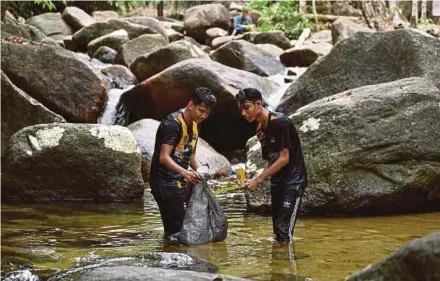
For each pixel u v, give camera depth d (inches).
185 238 209.5
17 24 534.3
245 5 883.4
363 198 254.5
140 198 312.2
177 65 429.1
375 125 259.1
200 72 419.8
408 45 360.8
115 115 452.1
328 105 265.4
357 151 256.4
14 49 430.3
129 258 181.0
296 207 210.4
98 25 695.1
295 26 800.3
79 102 437.7
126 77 528.4
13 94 375.2
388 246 202.8
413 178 256.1
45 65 435.2
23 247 205.9
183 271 144.0
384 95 264.7
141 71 532.1
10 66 426.6
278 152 208.1
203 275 141.3
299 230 230.7
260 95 207.5
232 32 825.5
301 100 404.2
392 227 234.1
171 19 906.7
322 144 260.5
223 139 435.5
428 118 262.8
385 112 261.3
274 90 453.1
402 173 256.8
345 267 177.2
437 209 268.7
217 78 416.5
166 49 520.4
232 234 225.3
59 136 308.2
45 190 308.2
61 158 305.9
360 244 206.2
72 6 837.8
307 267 177.5
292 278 165.9
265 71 539.2
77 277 149.0
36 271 171.2
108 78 521.7
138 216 266.8
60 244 211.8
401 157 258.4
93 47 651.5
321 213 259.1
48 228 240.8
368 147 256.7
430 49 358.0
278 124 205.3
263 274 170.4
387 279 104.0
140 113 449.7
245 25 806.5
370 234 221.9
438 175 259.4
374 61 378.6
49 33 738.8
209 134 436.5
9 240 217.3
